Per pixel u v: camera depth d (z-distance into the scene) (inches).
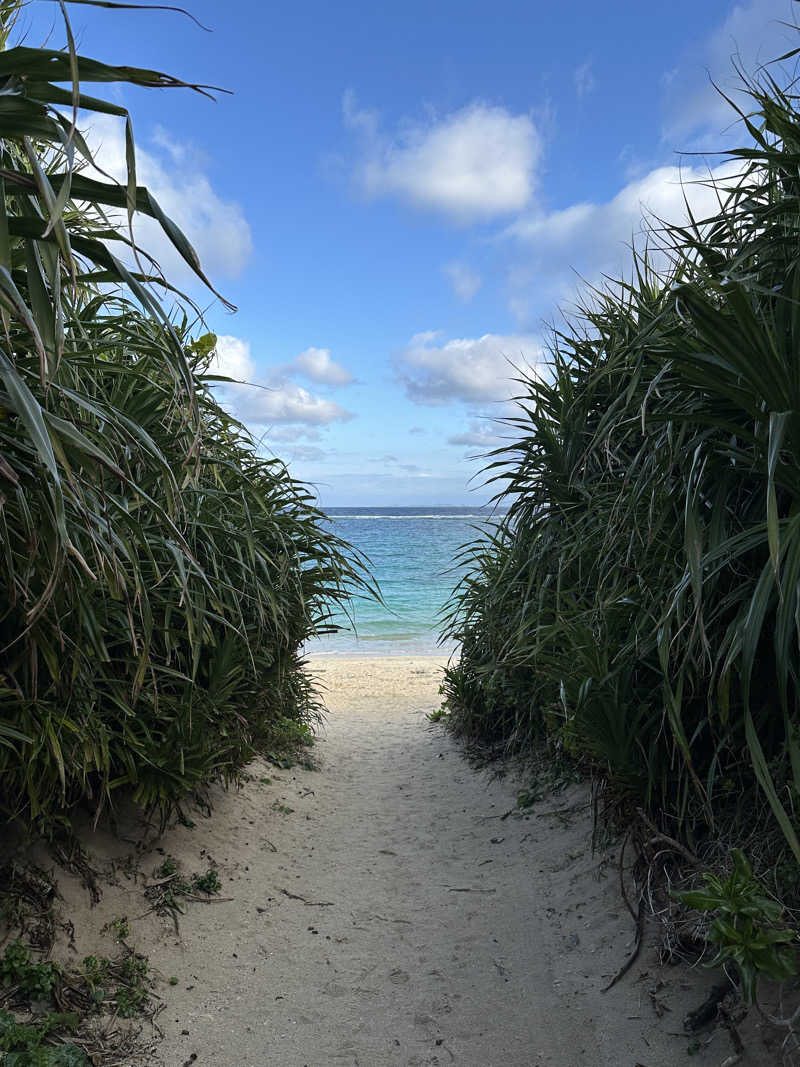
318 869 154.6
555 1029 97.2
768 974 78.2
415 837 172.2
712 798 107.9
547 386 165.3
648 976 100.7
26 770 94.4
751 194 98.0
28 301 74.4
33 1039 85.0
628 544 117.6
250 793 183.2
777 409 81.3
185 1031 98.0
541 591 148.7
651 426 111.8
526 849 151.9
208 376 125.1
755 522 97.4
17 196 63.7
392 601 949.8
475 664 232.5
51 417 67.4
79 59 55.4
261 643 167.3
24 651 88.8
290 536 170.7
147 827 136.3
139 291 66.6
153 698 117.0
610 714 110.3
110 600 107.7
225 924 125.0
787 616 75.9
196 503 128.0
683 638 99.0
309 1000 107.5
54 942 102.3
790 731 78.2
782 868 89.2
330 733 295.0
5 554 76.8
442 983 111.0
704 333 79.8
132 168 59.5
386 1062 93.8
